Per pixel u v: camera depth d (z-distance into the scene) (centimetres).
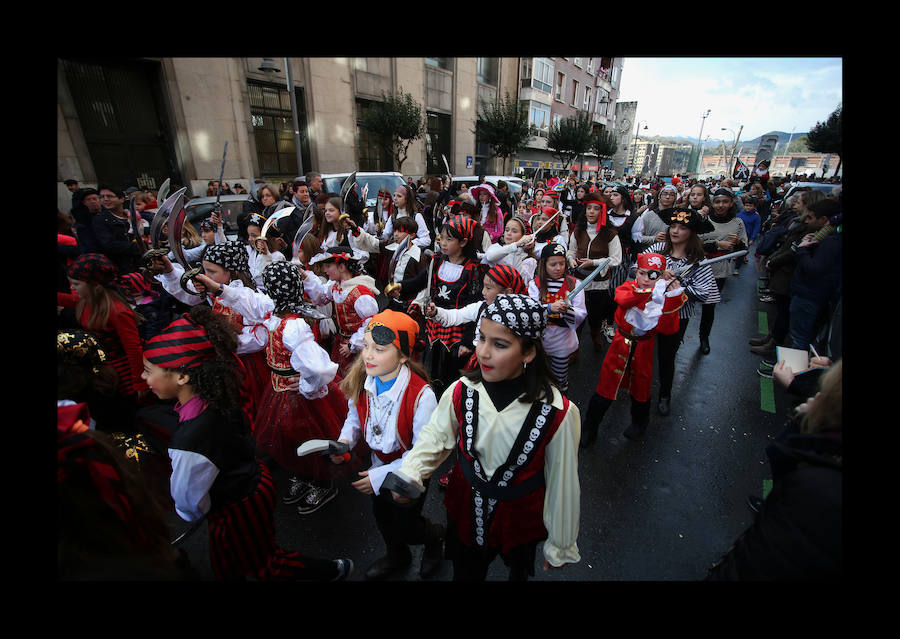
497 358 146
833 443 96
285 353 238
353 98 1552
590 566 226
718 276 464
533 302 146
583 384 419
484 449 153
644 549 237
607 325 515
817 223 354
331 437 250
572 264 458
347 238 511
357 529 251
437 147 2012
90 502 111
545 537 165
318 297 316
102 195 466
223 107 1221
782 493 100
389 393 190
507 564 177
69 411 112
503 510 158
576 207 856
